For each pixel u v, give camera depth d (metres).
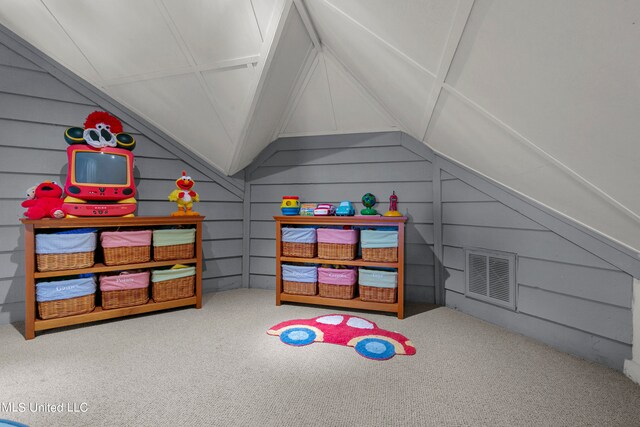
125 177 2.26
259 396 1.34
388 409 1.26
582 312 1.68
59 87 2.33
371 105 2.61
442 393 1.36
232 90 2.25
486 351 1.75
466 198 2.36
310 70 2.51
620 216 1.28
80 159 2.11
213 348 1.78
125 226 2.32
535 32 0.82
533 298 1.92
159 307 2.30
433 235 2.63
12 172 2.18
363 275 2.38
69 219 1.98
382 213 2.77
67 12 1.99
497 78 1.08
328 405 1.28
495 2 0.82
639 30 0.64
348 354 1.72
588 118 0.93
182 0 1.82
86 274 2.16
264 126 2.71
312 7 1.81
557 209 1.70
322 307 2.53
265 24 1.86
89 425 1.16
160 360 1.64
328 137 2.92
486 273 2.22
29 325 1.88
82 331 2.01
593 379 1.47
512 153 1.47
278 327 2.08
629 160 0.95
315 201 2.95
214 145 2.70
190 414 1.22
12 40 2.17
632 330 1.49
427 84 1.48
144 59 2.18
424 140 2.46
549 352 1.74
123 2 1.88
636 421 1.19
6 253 2.16
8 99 2.17
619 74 0.74
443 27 1.04
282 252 2.61
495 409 1.26
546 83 0.93
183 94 2.36
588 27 0.71
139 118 2.63
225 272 3.04
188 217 2.43
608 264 1.57
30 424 1.16
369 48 1.66
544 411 1.25
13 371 1.52
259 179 3.10
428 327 2.11
